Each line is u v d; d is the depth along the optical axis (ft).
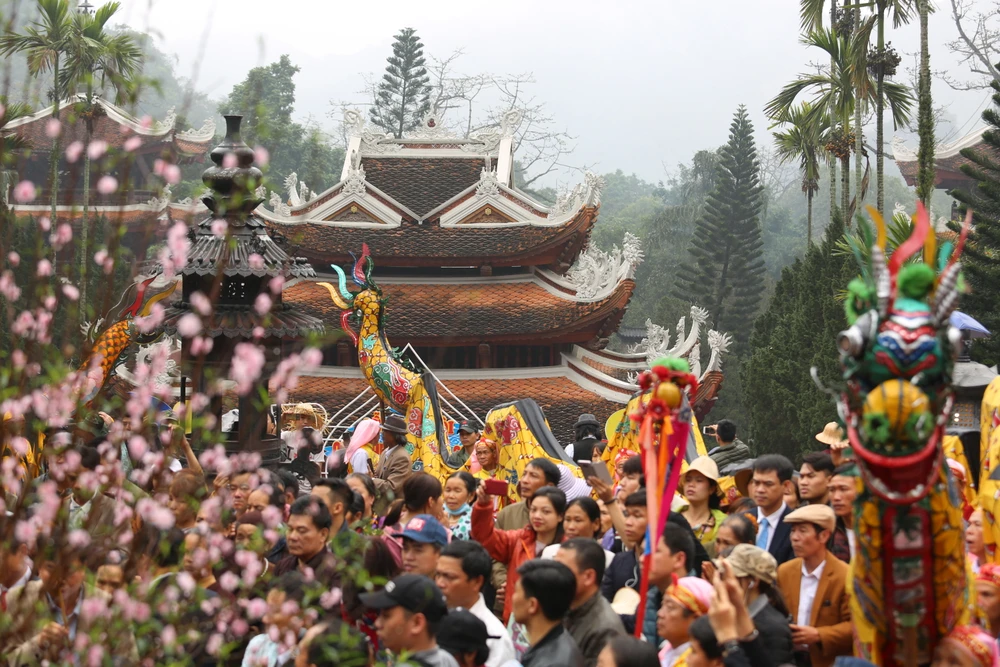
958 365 52.75
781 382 116.57
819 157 155.02
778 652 21.63
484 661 20.88
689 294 226.58
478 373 104.53
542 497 28.12
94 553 15.87
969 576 18.54
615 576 26.86
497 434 46.93
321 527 25.03
